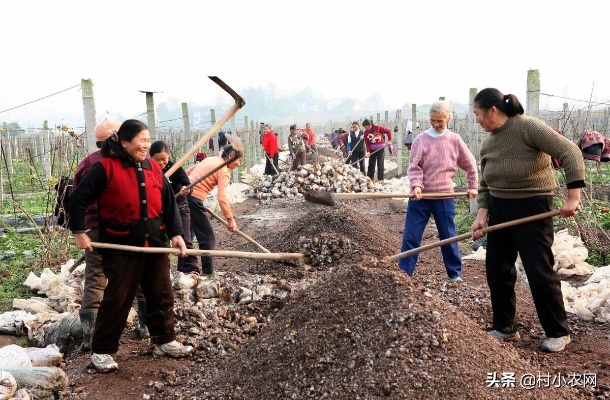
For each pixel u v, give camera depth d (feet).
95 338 15.26
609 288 19.15
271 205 48.78
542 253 15.67
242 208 47.44
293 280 23.35
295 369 12.59
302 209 46.14
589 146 20.81
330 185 52.31
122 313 15.20
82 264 23.62
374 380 11.62
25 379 13.73
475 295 20.31
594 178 51.31
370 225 28.09
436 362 11.78
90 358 16.08
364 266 14.30
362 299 13.39
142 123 14.85
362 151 65.62
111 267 14.96
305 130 78.64
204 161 24.49
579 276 23.85
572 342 16.58
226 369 13.94
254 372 13.05
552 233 15.90
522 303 19.69
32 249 30.81
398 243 28.68
